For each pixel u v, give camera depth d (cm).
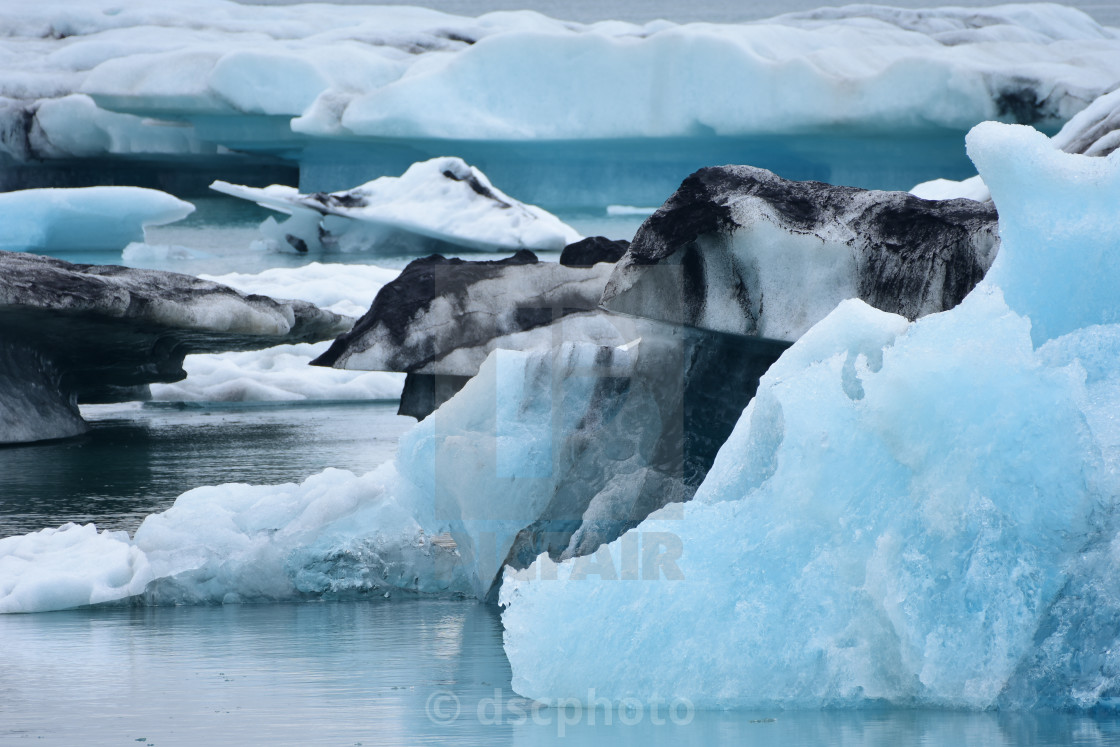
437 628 1423
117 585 1606
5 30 14875
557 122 10231
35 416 3291
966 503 1054
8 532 2006
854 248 1659
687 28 10444
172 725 1026
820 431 1107
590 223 10025
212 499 1783
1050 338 1216
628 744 946
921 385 1069
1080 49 10106
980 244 1602
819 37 11025
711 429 1716
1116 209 1216
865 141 9862
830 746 929
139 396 4162
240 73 10794
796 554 1091
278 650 1313
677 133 9925
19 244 8975
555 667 1074
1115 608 1035
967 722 998
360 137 10738
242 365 4562
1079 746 920
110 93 11012
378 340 2177
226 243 9944
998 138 1249
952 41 11919
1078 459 1043
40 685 1172
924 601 1049
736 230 1673
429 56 11506
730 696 1059
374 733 994
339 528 1683
